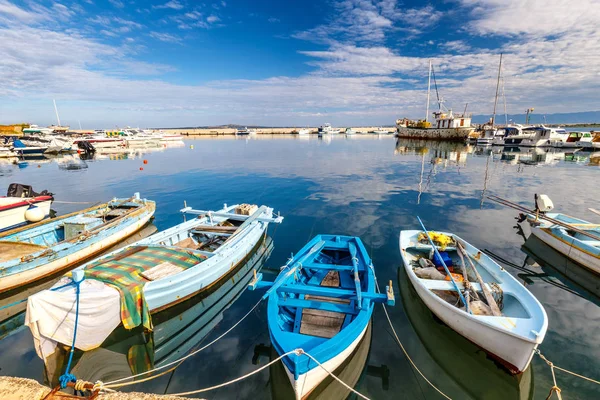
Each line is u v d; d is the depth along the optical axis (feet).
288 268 30.17
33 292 34.19
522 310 23.00
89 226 46.47
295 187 84.99
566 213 56.75
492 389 20.90
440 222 53.21
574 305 30.01
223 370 22.43
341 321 23.80
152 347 25.63
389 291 24.29
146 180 97.76
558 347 23.90
